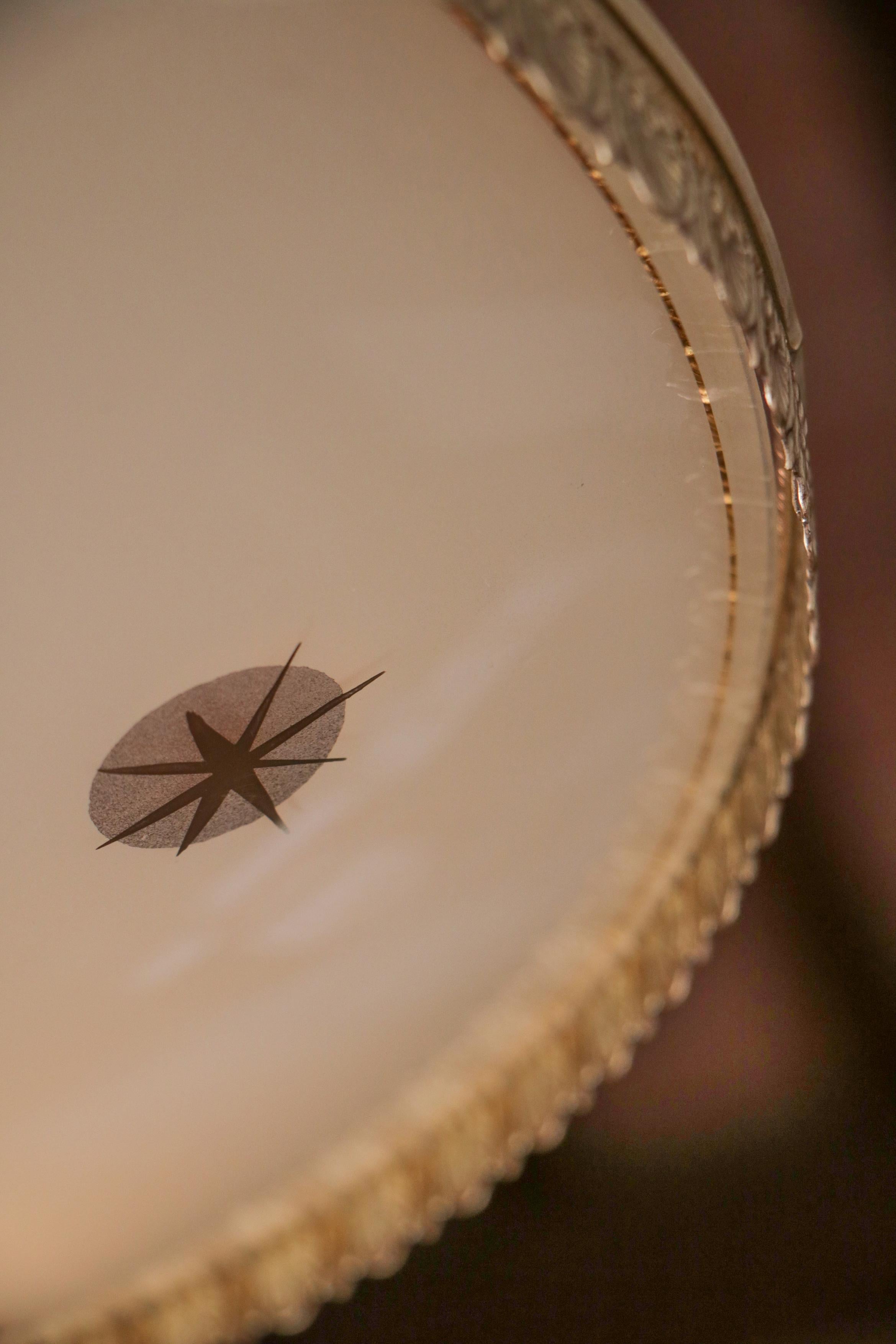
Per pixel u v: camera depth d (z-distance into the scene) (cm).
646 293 39
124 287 38
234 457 39
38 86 36
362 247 38
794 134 45
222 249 38
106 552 39
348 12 37
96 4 36
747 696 43
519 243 38
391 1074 46
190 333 38
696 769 43
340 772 43
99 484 39
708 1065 59
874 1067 59
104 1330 47
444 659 42
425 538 40
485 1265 59
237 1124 45
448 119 37
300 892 44
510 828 44
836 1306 58
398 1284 58
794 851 55
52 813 41
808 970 57
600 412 40
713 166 38
